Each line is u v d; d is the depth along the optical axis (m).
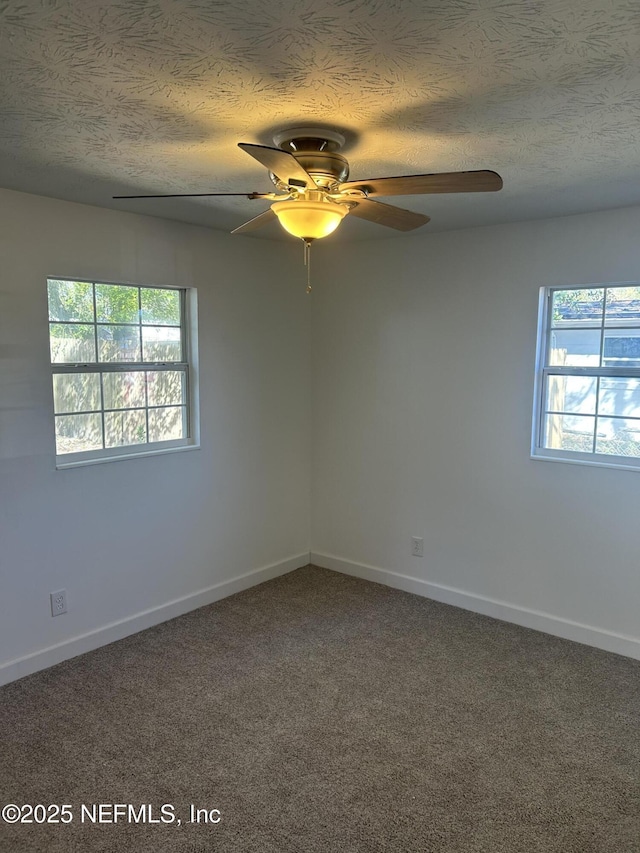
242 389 3.93
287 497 4.34
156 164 2.30
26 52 1.40
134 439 3.42
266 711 2.66
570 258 3.20
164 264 3.38
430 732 2.52
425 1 1.19
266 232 3.69
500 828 2.01
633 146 2.08
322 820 2.04
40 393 2.92
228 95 1.65
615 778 2.25
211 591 3.86
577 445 3.35
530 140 2.02
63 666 3.05
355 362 4.14
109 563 3.29
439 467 3.81
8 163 2.30
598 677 2.95
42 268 2.86
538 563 3.46
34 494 2.93
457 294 3.62
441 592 3.87
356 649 3.23
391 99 1.68
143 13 1.23
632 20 1.26
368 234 3.71
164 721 2.59
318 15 1.24
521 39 1.34
